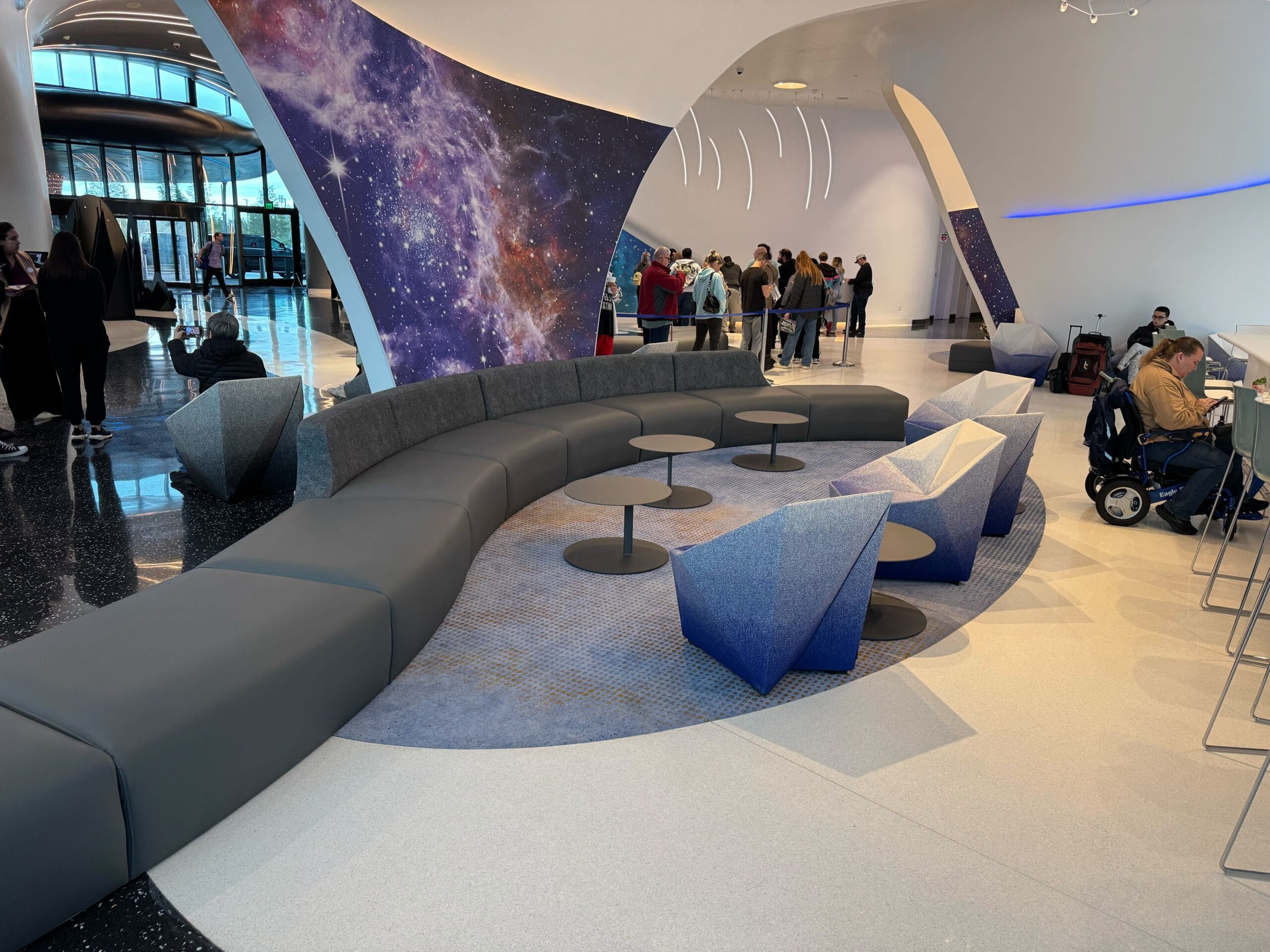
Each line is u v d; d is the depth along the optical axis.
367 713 2.76
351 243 5.73
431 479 4.09
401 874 2.06
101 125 19.05
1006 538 4.79
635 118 8.70
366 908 1.95
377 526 3.41
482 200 7.14
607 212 8.62
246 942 1.85
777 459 6.35
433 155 6.54
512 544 4.40
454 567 3.48
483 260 7.21
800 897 2.02
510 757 2.54
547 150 7.82
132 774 1.94
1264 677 2.99
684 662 3.17
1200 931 1.95
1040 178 10.42
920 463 4.15
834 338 15.22
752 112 16.17
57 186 20.25
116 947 1.83
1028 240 10.73
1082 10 8.96
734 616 2.90
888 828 2.28
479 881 2.04
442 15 6.73
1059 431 7.81
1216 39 8.95
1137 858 2.19
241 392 4.67
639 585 3.90
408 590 2.97
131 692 2.10
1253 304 9.34
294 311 16.94
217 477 4.79
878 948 1.88
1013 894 2.05
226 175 24.03
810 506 2.64
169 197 22.34
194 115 20.31
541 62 7.68
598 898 2.00
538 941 1.87
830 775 2.50
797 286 11.01
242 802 2.29
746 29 8.91
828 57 12.44
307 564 2.97
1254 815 2.38
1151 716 2.90
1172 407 4.77
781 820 2.29
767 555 2.70
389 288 6.15
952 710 2.91
